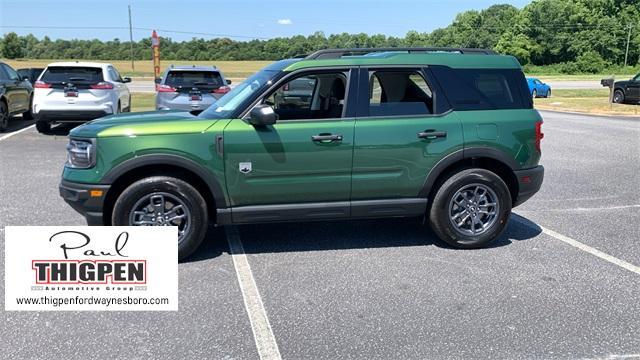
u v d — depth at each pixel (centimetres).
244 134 490
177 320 390
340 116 516
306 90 560
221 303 418
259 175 496
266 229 609
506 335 371
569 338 367
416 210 533
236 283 456
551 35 9000
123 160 479
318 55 533
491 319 394
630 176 911
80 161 486
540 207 716
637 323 389
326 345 357
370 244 559
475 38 10450
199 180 509
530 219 659
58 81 1231
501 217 543
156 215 494
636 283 461
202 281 460
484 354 347
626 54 8569
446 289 446
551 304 419
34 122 1555
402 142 514
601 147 1220
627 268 496
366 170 514
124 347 352
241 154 491
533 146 546
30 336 366
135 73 5962
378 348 353
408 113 523
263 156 494
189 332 373
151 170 499
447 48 556
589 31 8806
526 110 545
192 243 499
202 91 1241
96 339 362
